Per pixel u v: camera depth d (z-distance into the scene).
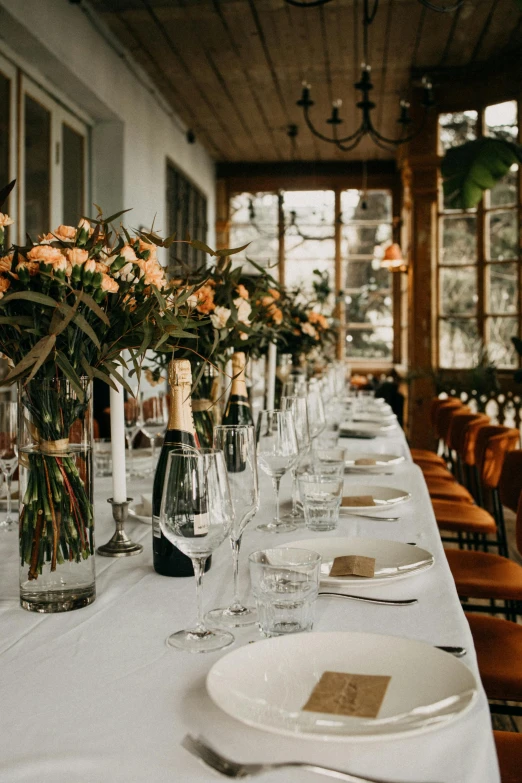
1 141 4.74
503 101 6.91
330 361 5.60
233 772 0.71
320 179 10.13
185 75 7.04
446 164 5.57
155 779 0.71
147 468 2.48
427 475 4.11
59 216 5.68
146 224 7.10
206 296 1.85
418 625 1.09
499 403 7.25
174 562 1.35
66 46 5.08
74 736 0.79
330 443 2.65
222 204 10.29
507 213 7.20
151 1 5.51
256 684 0.87
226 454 1.19
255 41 6.29
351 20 5.92
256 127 8.66
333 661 0.92
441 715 0.77
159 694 0.88
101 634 1.08
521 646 1.69
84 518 1.19
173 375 1.39
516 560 4.09
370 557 1.38
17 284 1.19
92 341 1.23
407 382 8.00
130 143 6.59
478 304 7.45
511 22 6.02
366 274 10.15
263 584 1.05
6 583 1.34
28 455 1.18
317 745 0.76
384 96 7.60
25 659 0.99
